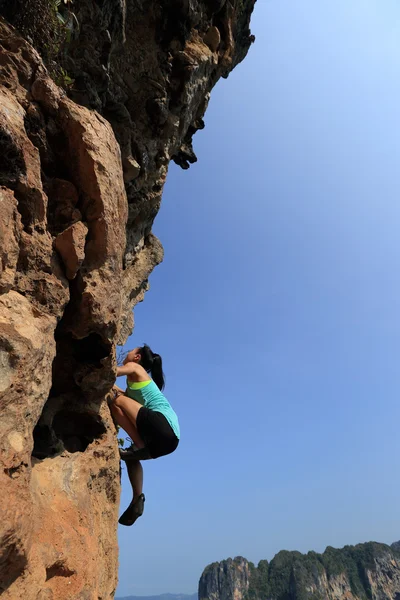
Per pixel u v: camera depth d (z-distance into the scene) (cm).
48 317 347
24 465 272
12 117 369
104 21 599
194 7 757
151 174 751
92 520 388
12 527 241
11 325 295
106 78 616
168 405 506
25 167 367
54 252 393
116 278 441
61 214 421
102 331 423
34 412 301
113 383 466
